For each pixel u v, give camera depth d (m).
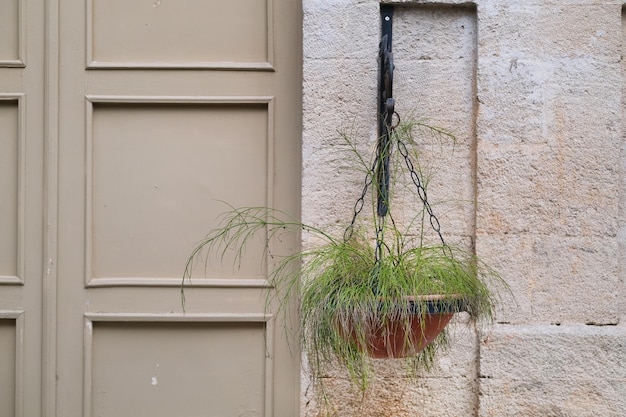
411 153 3.12
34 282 3.30
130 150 3.32
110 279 3.30
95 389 3.31
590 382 3.08
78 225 3.31
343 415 3.10
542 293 3.10
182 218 3.31
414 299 2.58
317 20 3.11
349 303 2.60
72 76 3.31
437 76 3.14
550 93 3.11
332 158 3.10
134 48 3.32
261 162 3.32
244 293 3.29
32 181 3.31
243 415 3.31
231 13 3.32
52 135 3.30
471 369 3.11
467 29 3.15
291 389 3.29
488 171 3.09
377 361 3.11
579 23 3.12
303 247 3.08
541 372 3.08
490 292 3.00
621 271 3.17
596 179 3.11
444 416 3.11
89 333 3.29
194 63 3.31
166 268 3.31
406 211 3.12
